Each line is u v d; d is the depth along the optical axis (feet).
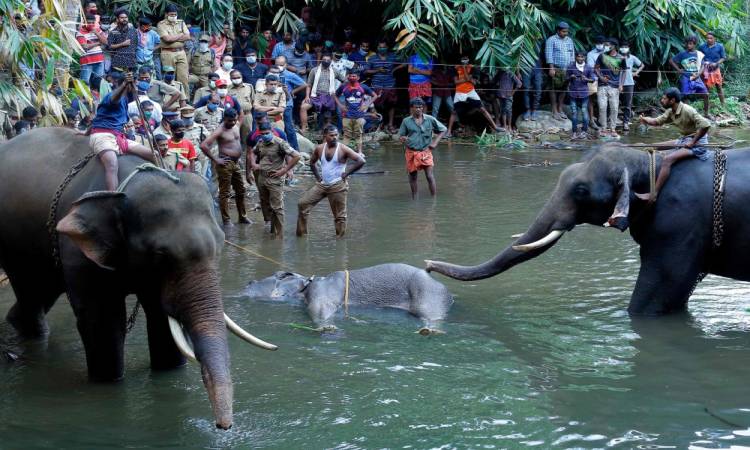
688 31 67.72
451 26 58.70
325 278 26.55
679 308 24.85
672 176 24.52
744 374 20.44
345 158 34.45
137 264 17.95
